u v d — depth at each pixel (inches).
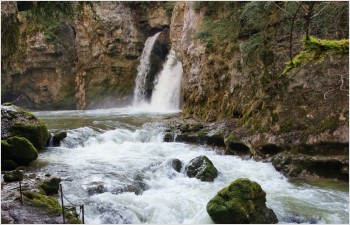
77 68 1055.0
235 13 542.3
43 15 317.1
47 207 272.2
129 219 302.5
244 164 430.0
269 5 454.6
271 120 449.1
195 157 430.9
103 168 406.3
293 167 400.8
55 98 1065.5
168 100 940.0
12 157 402.3
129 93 1060.5
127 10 1070.4
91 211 305.0
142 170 406.0
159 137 551.8
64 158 449.7
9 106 500.4
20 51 1013.2
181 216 309.4
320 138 400.5
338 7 401.7
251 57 502.6
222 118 550.9
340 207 320.8
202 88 622.5
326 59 416.2
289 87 442.0
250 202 294.2
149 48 1044.5
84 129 589.3
